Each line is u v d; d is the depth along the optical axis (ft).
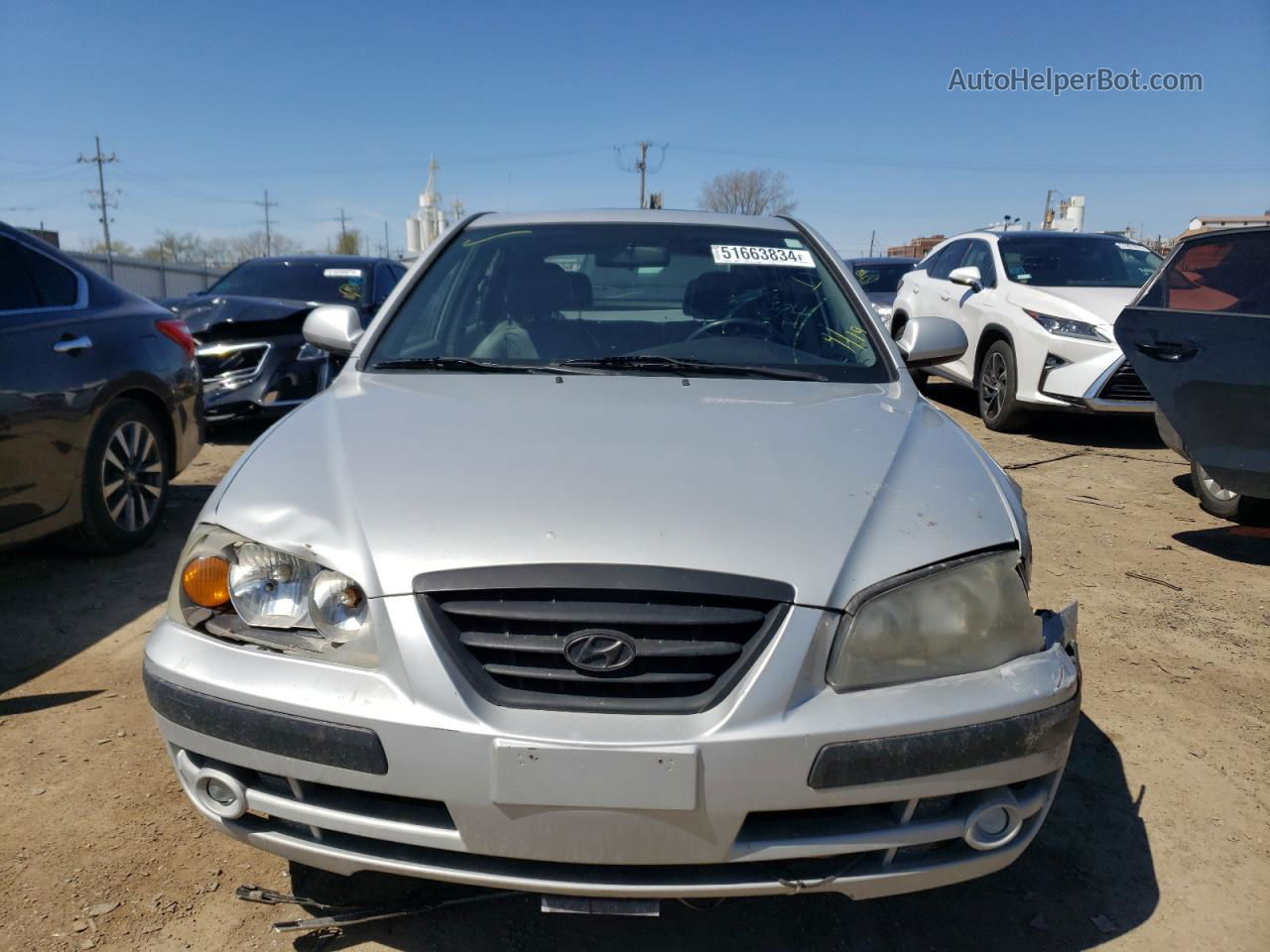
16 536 11.55
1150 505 18.01
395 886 6.95
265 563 5.80
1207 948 6.63
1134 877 7.37
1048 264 25.82
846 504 5.98
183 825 7.64
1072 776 8.73
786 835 5.39
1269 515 16.01
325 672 5.50
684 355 8.80
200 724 5.70
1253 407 12.89
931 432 7.36
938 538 5.81
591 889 5.33
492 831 5.28
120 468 13.64
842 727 5.26
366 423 7.14
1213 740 9.45
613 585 5.32
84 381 12.59
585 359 8.70
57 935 6.40
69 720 9.19
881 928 6.77
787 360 8.81
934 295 29.37
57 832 7.49
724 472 6.23
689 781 5.11
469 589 5.37
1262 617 12.60
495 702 5.29
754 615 5.36
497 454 6.45
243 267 27.40
